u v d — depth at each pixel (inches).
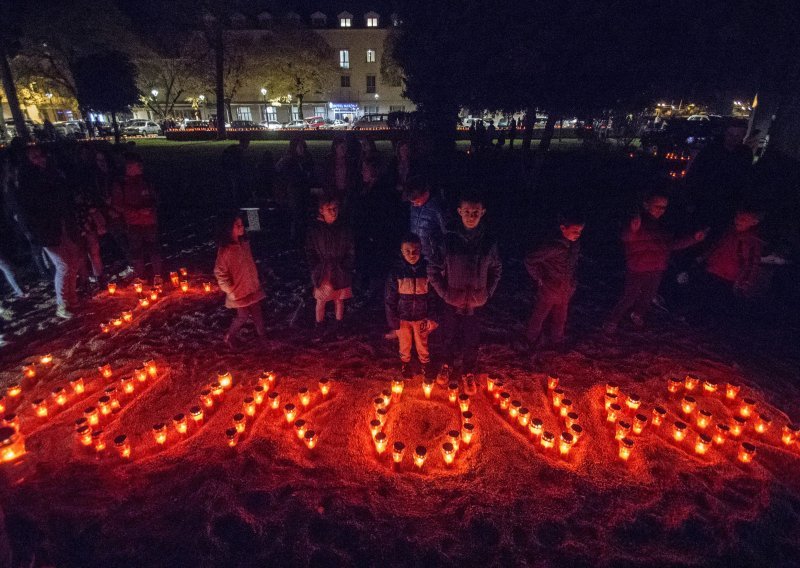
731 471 152.6
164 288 302.4
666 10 425.1
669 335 243.0
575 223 186.9
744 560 122.8
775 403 188.9
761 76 642.2
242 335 240.4
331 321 256.8
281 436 166.1
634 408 179.2
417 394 191.0
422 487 144.5
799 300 278.8
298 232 397.7
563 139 1503.4
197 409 169.3
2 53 1222.9
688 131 946.7
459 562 121.2
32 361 215.5
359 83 2591.0
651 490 144.2
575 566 120.5
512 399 188.2
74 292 267.1
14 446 138.9
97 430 169.6
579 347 230.5
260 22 2287.2
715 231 289.3
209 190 653.3
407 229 323.9
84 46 1434.5
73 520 133.1
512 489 143.9
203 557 122.5
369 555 123.0
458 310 188.9
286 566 120.3
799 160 476.7
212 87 2132.1
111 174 331.0
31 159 232.2
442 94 626.2
